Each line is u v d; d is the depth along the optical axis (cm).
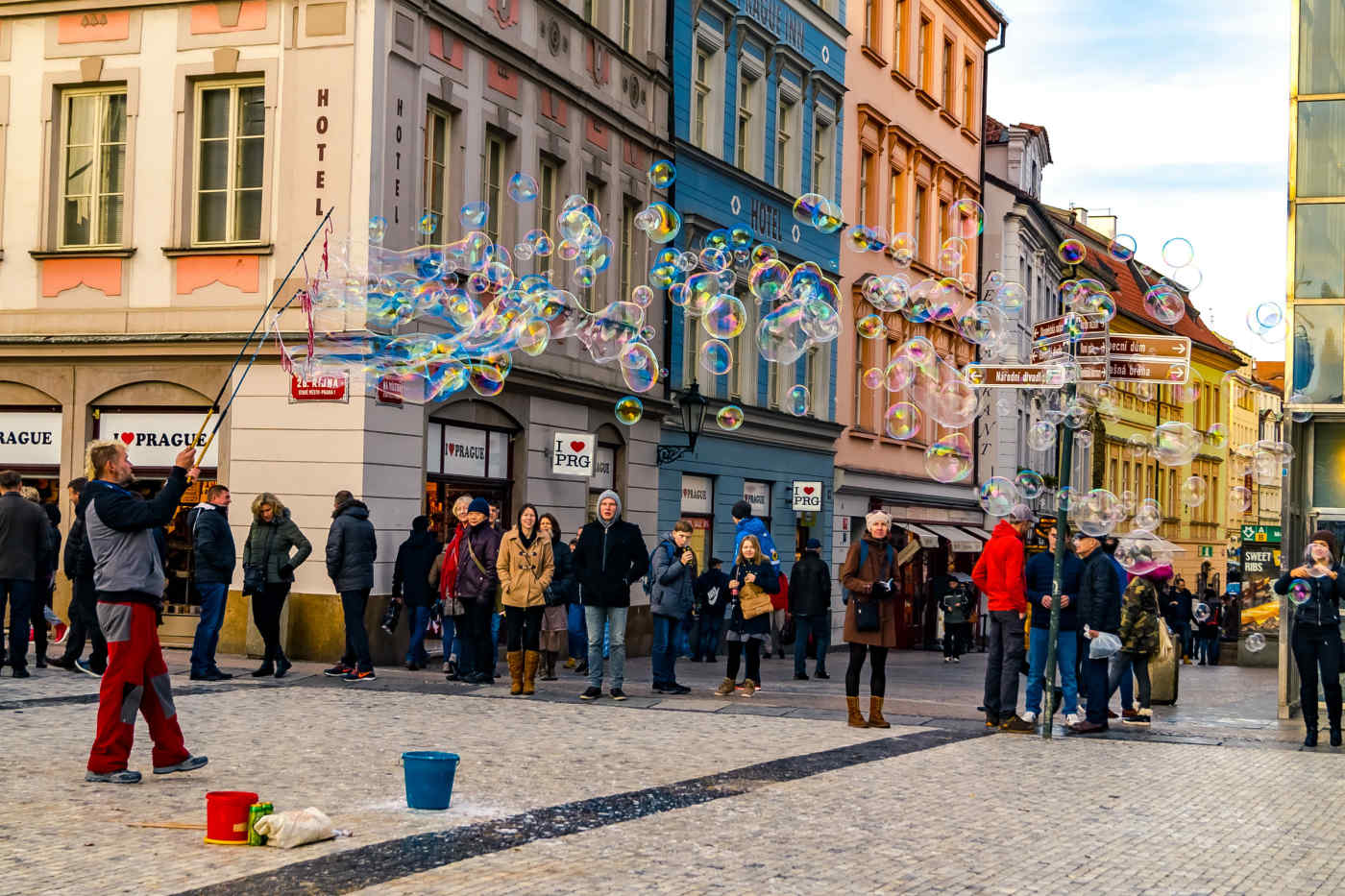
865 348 3634
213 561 1576
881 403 3728
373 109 1881
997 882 734
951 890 712
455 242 2034
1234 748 1345
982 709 1611
